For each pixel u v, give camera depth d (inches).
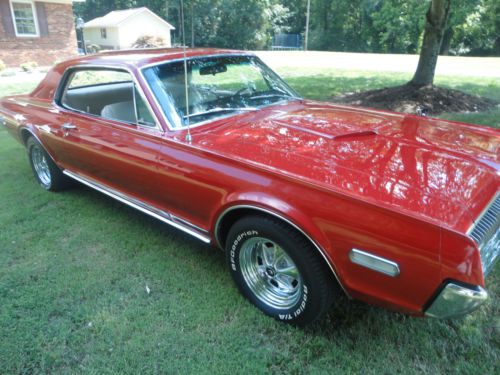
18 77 605.6
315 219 81.3
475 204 75.1
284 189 86.0
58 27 734.5
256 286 101.6
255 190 90.2
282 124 114.8
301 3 2144.4
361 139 102.5
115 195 138.5
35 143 169.8
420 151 94.9
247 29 1753.2
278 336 94.1
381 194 77.5
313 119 120.0
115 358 89.2
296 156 93.3
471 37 1478.8
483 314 98.7
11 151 245.8
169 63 125.0
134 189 126.3
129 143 120.0
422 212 72.5
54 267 123.2
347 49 1898.4
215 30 1674.5
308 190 83.0
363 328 95.5
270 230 89.0
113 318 100.8
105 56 142.8
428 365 85.2
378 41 1788.9
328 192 80.4
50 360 88.8
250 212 95.4
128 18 1376.7
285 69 603.8
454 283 69.1
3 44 670.5
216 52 140.3
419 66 331.9
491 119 264.8
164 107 115.6
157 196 118.2
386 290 77.3
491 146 99.9
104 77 146.2
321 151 95.1
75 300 108.1
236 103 130.1
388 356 87.7
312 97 355.6
